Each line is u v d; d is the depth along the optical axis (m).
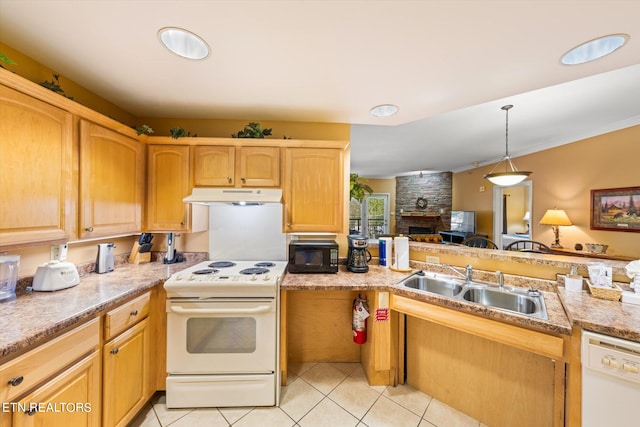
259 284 1.72
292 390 1.95
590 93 2.44
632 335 1.06
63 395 1.12
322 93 1.82
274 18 1.11
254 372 1.76
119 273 1.91
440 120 3.13
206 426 1.60
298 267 2.09
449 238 6.21
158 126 2.34
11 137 1.21
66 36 1.27
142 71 1.58
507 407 1.57
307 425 1.62
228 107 2.10
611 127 3.33
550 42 1.24
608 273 1.50
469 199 6.33
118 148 1.83
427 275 2.07
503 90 1.74
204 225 2.36
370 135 3.74
